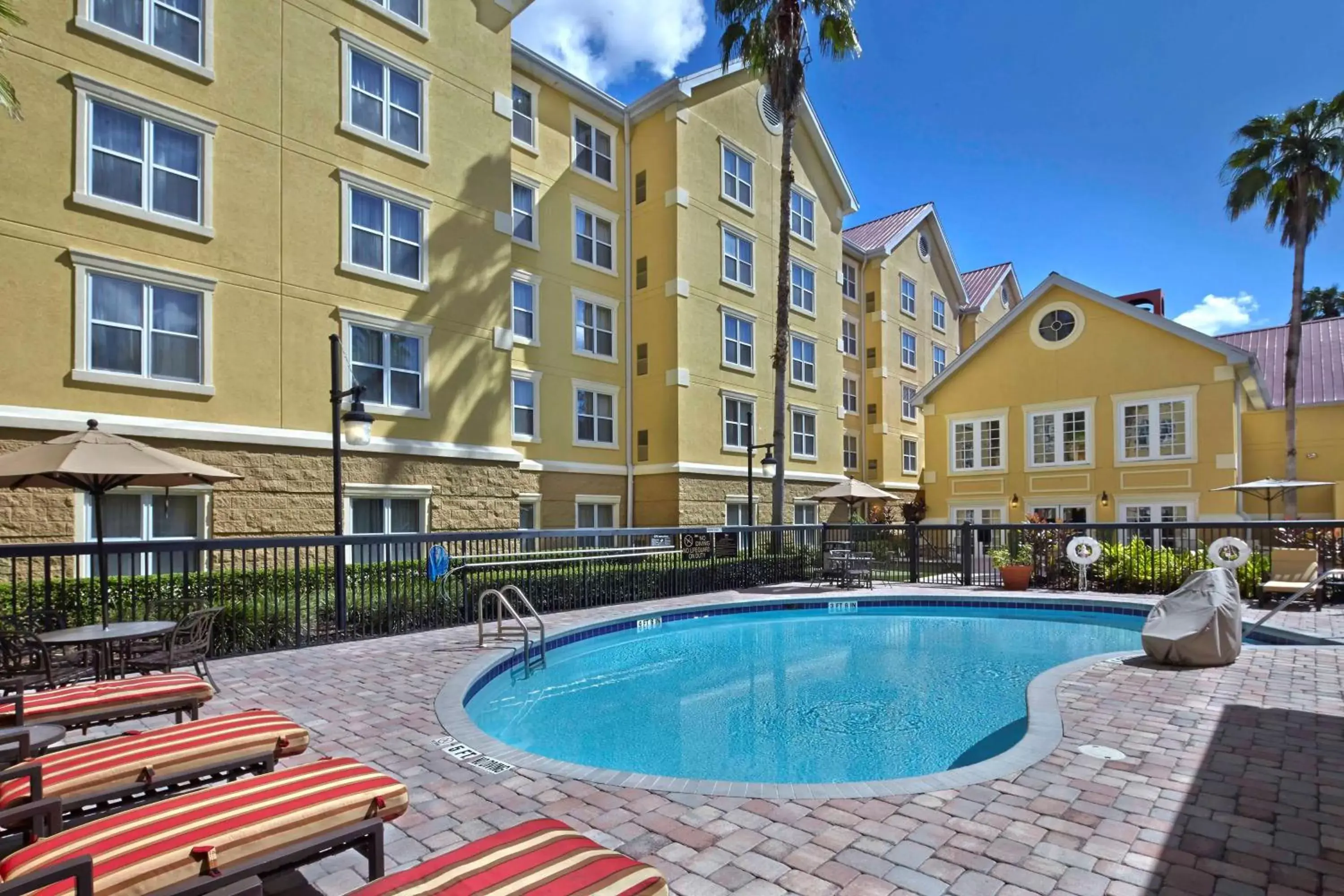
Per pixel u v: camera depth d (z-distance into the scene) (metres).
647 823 3.69
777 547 16.20
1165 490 21.41
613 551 12.78
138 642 6.75
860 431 32.16
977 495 25.12
